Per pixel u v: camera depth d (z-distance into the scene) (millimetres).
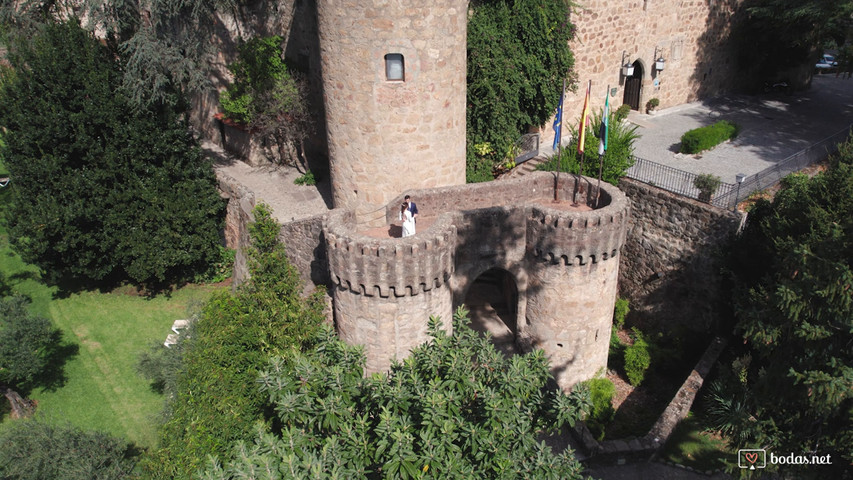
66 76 25922
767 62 37406
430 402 10977
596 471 18578
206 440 15180
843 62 32906
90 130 26625
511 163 27828
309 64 31016
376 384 12133
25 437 17625
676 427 19953
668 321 24531
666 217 23422
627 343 24875
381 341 18391
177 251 28125
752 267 19391
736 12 35500
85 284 30328
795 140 29984
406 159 21656
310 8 29625
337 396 11750
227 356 16672
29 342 22531
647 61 32719
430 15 19750
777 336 14500
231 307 17797
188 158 28953
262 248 19578
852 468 14062
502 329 23688
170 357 21016
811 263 13438
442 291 18484
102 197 27234
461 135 22656
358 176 22250
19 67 26188
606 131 19672
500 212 19750
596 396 20766
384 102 20672
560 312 20219
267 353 16641
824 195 15539
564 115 30125
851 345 13812
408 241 17016
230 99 33531
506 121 27141
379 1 19203
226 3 28688
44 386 23891
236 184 29438
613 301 21047
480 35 25906
